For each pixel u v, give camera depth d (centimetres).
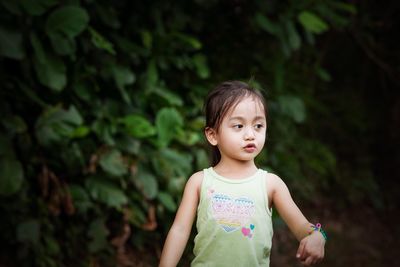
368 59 722
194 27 456
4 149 305
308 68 638
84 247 373
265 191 196
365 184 652
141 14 413
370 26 663
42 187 342
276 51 526
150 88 398
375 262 495
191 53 478
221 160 204
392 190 685
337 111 695
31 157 346
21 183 317
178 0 431
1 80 332
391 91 736
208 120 205
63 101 368
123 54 391
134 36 411
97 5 362
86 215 371
